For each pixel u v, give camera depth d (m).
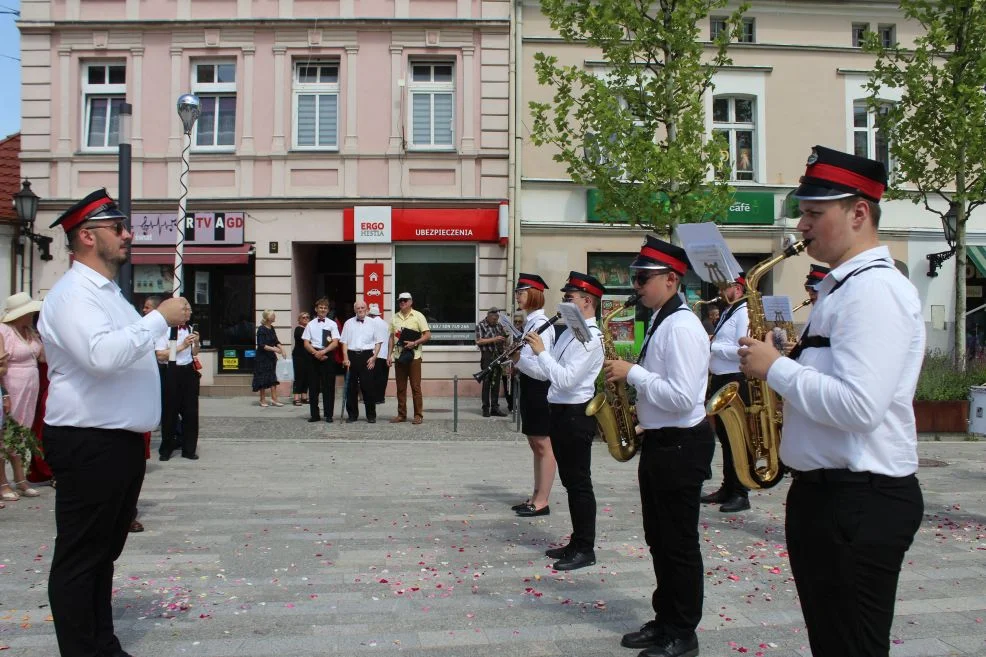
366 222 17.64
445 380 17.92
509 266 17.70
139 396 3.74
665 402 3.92
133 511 3.90
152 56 17.73
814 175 2.69
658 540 4.05
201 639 4.25
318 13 17.72
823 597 2.56
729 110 18.56
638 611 4.70
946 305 18.75
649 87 12.60
